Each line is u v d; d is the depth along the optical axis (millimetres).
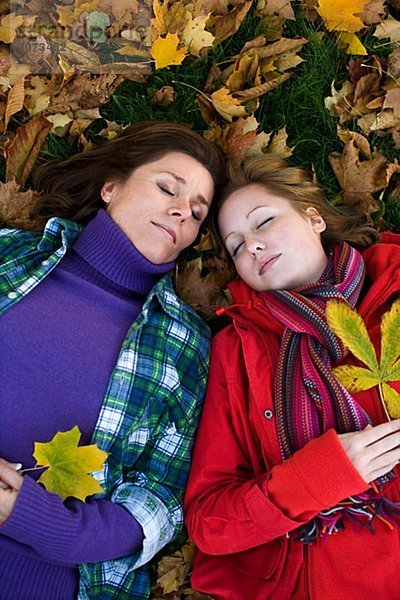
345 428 1444
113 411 1492
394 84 1910
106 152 1760
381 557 1432
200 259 1811
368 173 1854
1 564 1350
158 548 1503
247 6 1855
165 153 1685
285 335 1552
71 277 1573
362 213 1862
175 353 1609
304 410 1476
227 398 1577
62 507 1344
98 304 1565
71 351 1487
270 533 1421
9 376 1438
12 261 1576
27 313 1498
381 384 1410
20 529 1305
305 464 1379
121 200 1647
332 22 1887
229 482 1519
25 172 1823
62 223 1623
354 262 1608
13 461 1413
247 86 1899
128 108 1876
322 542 1468
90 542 1375
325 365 1489
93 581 1471
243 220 1654
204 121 1902
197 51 1852
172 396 1581
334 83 1932
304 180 1748
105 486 1495
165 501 1531
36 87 1829
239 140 1829
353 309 1448
